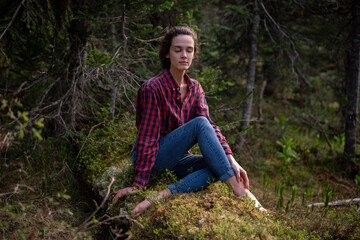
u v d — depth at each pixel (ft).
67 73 11.75
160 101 7.47
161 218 6.42
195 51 8.14
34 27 10.56
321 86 23.90
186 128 7.47
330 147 17.16
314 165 16.06
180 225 6.21
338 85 20.57
